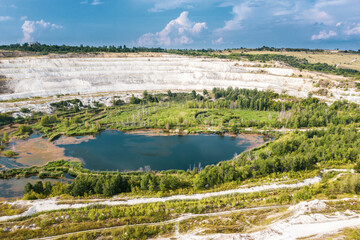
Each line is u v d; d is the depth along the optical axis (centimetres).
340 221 6019
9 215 7262
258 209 7469
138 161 12306
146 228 6594
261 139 15488
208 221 6919
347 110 18975
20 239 6231
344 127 15562
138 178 9694
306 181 9175
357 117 17062
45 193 8719
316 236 5469
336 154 10881
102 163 12006
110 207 7800
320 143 12306
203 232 6359
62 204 7912
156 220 7062
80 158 12475
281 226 6053
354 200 7075
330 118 17350
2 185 9950
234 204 7719
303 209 6744
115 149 13712
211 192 8750
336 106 19538
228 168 9944
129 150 13612
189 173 10731
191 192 8719
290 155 10862
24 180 10388
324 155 10881
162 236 6375
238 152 13550
